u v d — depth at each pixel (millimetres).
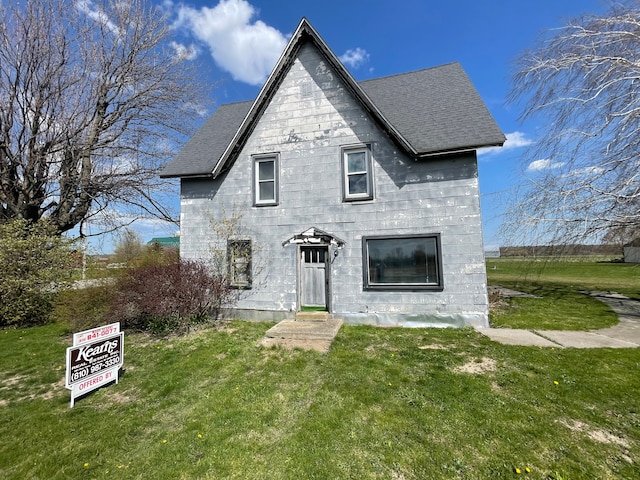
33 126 13602
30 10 13109
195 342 7820
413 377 5289
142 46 15797
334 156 9461
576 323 8555
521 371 5355
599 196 9883
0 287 9758
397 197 8898
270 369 5918
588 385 4781
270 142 10031
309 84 9789
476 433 3748
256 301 9852
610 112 9891
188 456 3543
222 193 10375
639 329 7887
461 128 8625
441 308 8430
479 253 8211
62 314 9172
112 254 16828
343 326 8750
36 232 11359
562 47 10797
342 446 3596
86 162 15172
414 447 3543
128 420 4383
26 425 4301
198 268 9555
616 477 3064
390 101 10648
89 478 3285
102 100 15391
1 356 7285
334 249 9281
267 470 3285
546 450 3443
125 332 8984
